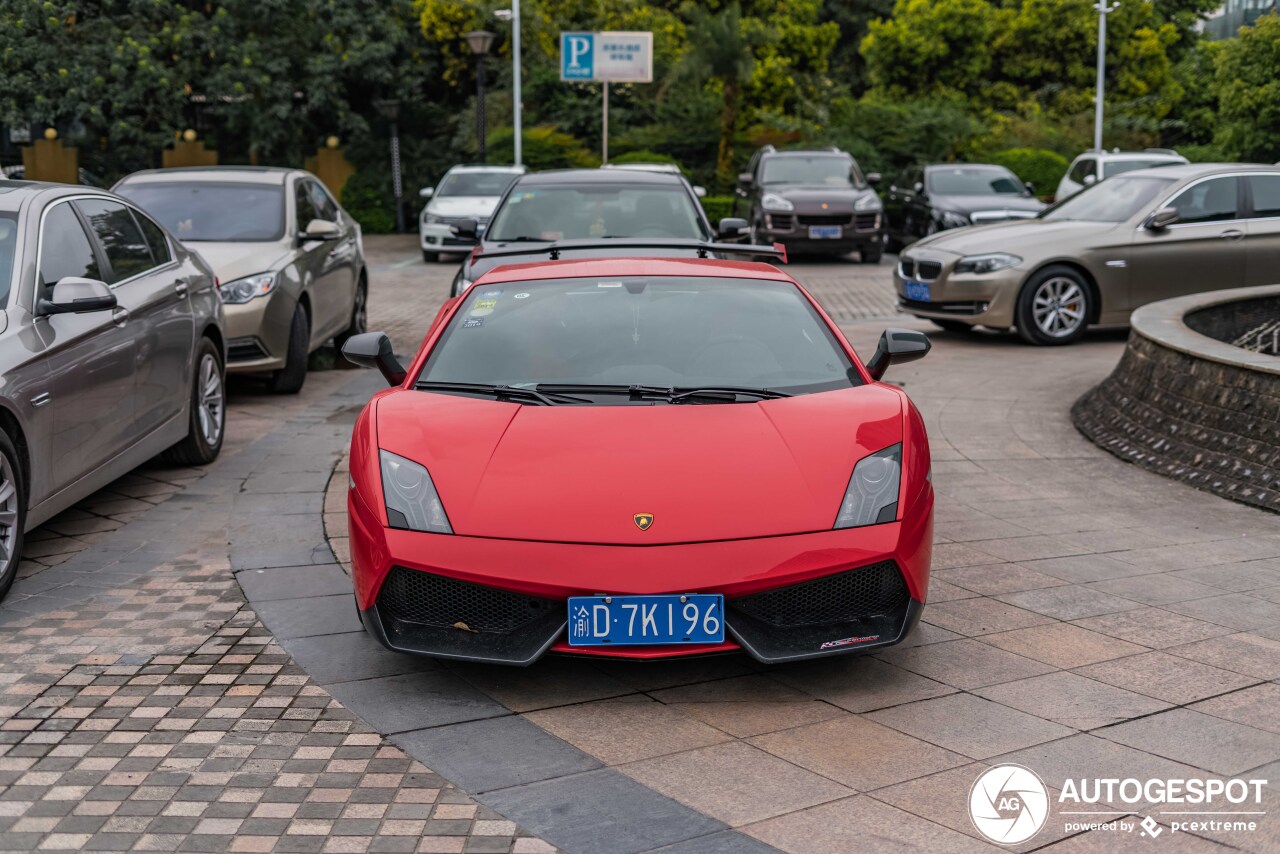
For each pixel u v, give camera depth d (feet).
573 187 31.35
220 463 23.59
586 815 10.32
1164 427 23.84
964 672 13.42
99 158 93.20
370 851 9.75
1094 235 38.47
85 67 86.84
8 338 16.12
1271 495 20.47
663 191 31.30
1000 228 40.22
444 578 12.45
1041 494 21.43
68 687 13.05
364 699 12.74
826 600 12.58
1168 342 24.29
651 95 114.52
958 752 11.49
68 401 17.29
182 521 19.63
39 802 10.54
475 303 16.39
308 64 92.89
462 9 111.75
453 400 14.37
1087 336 40.93
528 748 11.60
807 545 12.28
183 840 9.91
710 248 18.67
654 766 11.23
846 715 12.34
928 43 125.80
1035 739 11.75
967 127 100.63
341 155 99.81
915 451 13.47
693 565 12.09
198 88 95.14
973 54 127.34
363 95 102.99
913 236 73.61
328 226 32.81
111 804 10.50
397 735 11.88
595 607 12.05
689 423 13.69
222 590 16.30
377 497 12.84
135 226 21.72
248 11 92.12
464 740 11.77
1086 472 23.06
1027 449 24.90
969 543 18.43
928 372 33.73
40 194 18.78
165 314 21.13
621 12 122.21
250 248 30.76
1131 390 25.99
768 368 15.07
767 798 10.61
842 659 13.79
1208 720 12.15
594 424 13.67
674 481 12.73
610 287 16.58
